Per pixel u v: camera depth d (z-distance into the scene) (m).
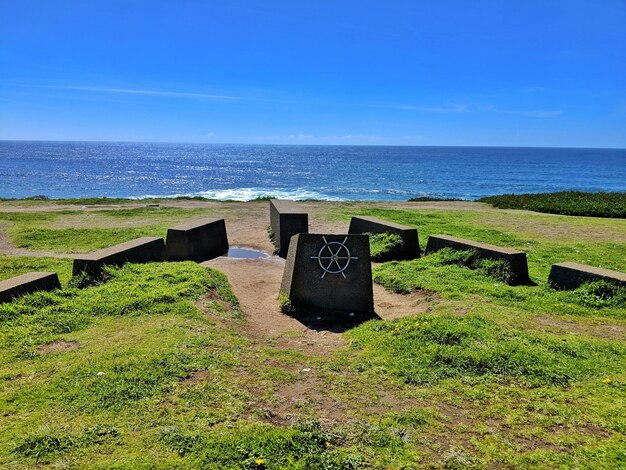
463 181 60.19
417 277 8.96
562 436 3.64
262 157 143.75
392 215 19.31
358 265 7.52
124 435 3.49
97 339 5.45
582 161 145.38
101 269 8.10
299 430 3.60
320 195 39.78
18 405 3.88
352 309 7.48
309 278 7.46
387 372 4.79
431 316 6.34
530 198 26.33
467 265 9.76
